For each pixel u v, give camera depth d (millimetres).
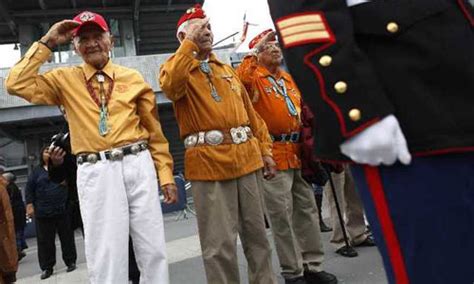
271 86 3660
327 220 6762
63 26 2891
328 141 1144
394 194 1127
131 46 19500
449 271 1113
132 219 2816
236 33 3545
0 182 5152
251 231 2988
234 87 3039
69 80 2879
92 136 2768
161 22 20500
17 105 13078
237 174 2871
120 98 2873
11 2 17625
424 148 1095
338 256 4480
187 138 2932
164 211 11281
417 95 1114
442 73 1127
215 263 2824
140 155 2848
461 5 1199
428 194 1103
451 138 1091
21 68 2795
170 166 3043
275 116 3586
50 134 17719
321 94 1126
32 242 11844
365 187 1184
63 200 6207
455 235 1107
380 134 1067
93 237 2723
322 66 1121
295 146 3650
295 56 1169
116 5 18812
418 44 1131
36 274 6605
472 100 1128
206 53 2922
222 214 2836
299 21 1168
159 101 13922
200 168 2855
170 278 4484
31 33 19016
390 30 1136
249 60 3738
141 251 2811
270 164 3322
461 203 1104
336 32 1128
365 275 3830
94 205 2725
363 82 1096
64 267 6805
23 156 21344
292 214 3727
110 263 2691
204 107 2859
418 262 1128
